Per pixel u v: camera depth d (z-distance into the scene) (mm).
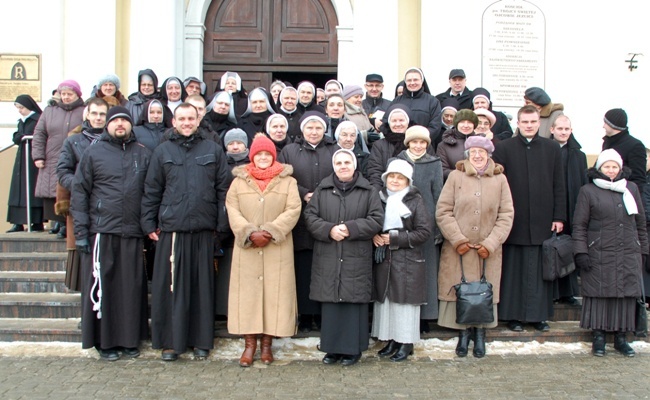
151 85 6449
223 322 5605
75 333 5281
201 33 8844
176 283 4906
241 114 6668
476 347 5180
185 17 8805
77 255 5320
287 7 9070
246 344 4977
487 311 4930
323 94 7441
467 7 8383
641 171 5777
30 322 5527
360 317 4910
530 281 5395
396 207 4949
